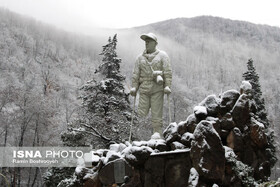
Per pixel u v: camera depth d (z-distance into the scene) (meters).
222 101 9.69
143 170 9.41
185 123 9.80
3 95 36.69
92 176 9.95
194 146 8.41
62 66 82.56
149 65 11.75
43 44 117.75
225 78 116.00
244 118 9.41
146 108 11.80
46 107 36.31
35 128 35.97
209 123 8.46
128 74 87.62
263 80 111.06
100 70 26.20
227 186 8.29
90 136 20.78
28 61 75.31
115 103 23.80
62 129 33.09
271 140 25.25
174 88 41.44
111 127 21.17
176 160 9.02
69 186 10.29
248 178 8.48
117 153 9.99
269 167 9.48
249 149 9.27
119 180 9.40
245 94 9.70
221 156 8.23
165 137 10.22
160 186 9.08
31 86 46.75
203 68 134.75
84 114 22.66
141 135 24.09
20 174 32.16
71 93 57.53
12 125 36.19
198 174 8.20
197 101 60.91
